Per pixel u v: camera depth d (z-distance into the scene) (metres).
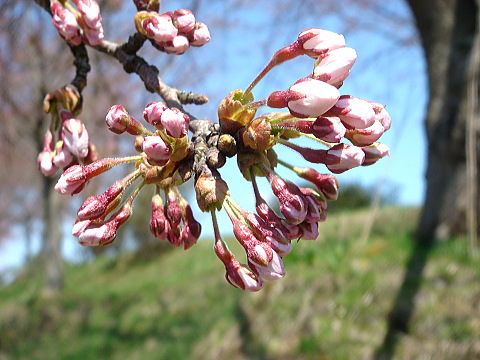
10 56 7.92
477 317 4.92
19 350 7.98
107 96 9.23
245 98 1.15
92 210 1.17
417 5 6.50
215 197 1.08
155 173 1.18
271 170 1.14
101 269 14.18
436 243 6.21
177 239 1.30
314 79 1.04
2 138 11.01
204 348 6.09
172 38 1.36
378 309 5.32
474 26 6.30
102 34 1.47
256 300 6.26
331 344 5.10
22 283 14.50
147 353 6.61
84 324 8.64
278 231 1.10
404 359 4.70
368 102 1.06
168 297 8.56
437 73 6.52
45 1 1.57
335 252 6.43
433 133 6.54
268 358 5.34
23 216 18.34
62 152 1.36
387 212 8.39
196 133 1.15
